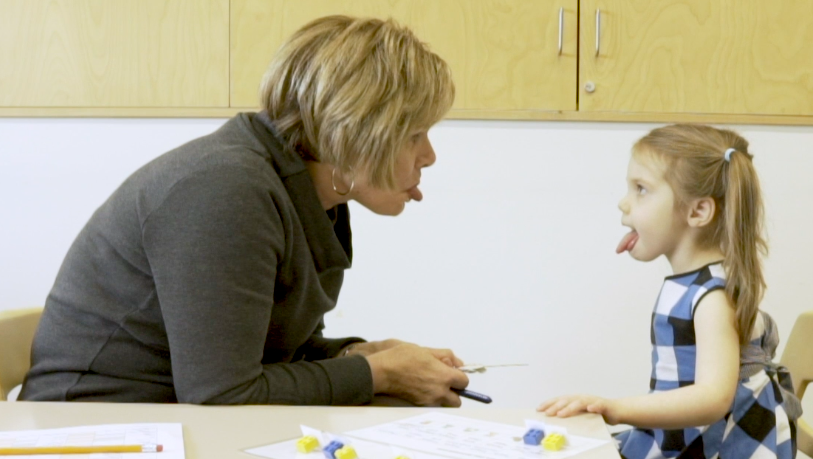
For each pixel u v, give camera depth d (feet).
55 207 7.58
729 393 3.74
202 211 3.36
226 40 7.40
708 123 7.46
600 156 7.58
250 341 3.38
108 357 3.67
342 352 4.72
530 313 7.70
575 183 7.61
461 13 7.39
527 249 7.68
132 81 7.41
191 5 7.38
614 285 7.67
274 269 3.53
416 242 7.70
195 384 3.28
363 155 3.71
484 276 7.70
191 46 7.40
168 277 3.36
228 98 7.43
